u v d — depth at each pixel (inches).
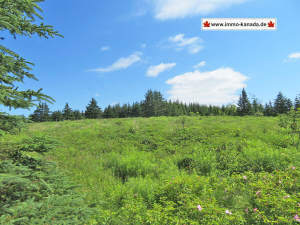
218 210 128.4
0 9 83.6
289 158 242.5
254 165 234.5
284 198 137.5
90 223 111.7
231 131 421.4
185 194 150.8
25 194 90.4
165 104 2650.1
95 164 280.2
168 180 183.6
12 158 101.5
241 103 1958.7
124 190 173.6
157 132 479.2
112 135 482.3
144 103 2490.2
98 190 184.5
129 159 274.2
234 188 179.0
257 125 494.9
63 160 296.5
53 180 108.0
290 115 371.6
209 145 331.6
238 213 131.7
